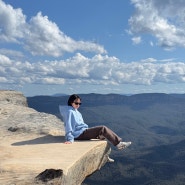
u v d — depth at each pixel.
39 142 11.41
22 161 8.62
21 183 6.79
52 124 14.60
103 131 11.98
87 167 10.27
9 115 16.61
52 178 6.88
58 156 9.22
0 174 7.46
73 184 8.71
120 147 11.95
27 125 13.74
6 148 10.27
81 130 12.00
